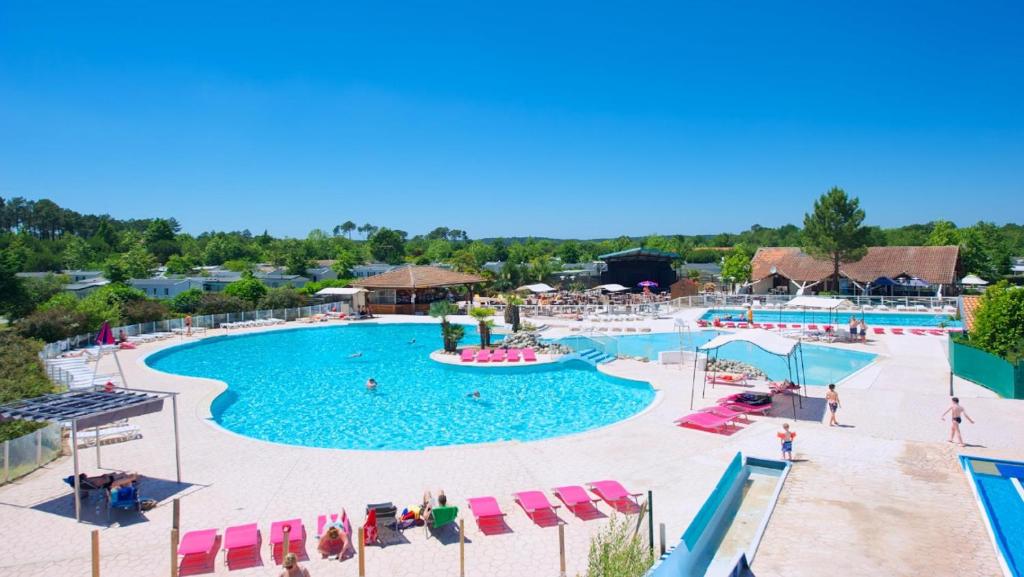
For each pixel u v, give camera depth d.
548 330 43.16
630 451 16.47
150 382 26.50
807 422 19.05
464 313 54.28
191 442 18.00
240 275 79.38
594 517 12.48
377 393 26.48
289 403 24.98
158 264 114.50
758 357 33.44
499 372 30.39
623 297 59.72
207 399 23.42
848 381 25.02
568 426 21.28
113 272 71.31
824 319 47.69
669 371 27.78
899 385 23.97
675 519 12.20
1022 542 11.15
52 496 13.95
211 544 10.80
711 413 19.27
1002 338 25.31
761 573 10.31
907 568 10.38
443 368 31.81
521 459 15.98
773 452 16.19
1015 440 16.83
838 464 15.27
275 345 40.53
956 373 25.42
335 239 147.75
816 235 57.84
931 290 59.75
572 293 64.38
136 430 18.53
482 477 14.75
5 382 22.34
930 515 12.36
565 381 28.19
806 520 12.28
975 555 10.76
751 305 52.38
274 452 16.97
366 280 58.22
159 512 13.03
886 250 64.44
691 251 123.38
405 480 14.67
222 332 44.06
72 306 41.03
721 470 14.96
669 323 44.88
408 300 57.53
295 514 12.91
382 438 20.30
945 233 84.12
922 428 18.12
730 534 12.02
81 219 167.50
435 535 11.80
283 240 129.00
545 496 12.98
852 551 10.98
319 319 51.50
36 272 95.25
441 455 16.39
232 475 15.21
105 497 13.27
